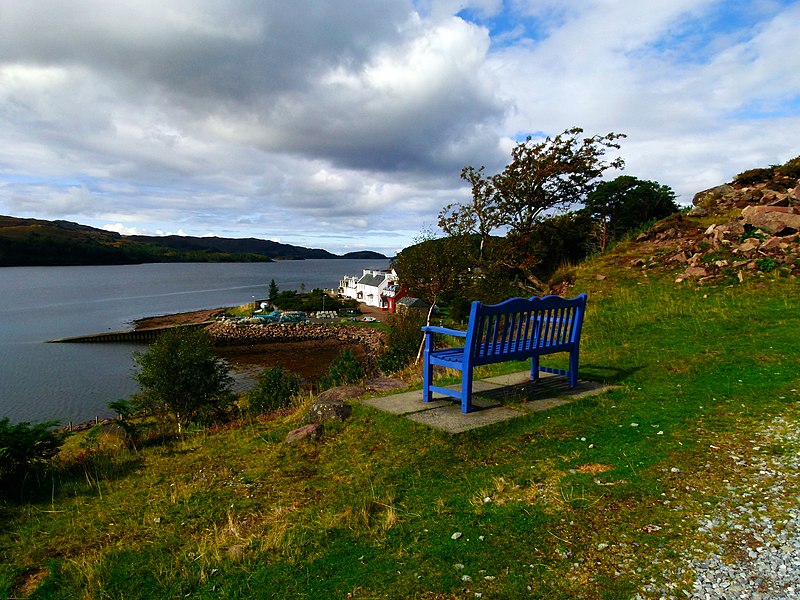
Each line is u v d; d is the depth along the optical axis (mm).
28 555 3883
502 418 6160
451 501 4336
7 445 5488
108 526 4352
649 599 2887
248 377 43812
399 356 20516
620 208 44094
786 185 20562
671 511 3879
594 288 15930
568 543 3539
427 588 3111
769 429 5375
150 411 14070
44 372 45844
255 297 132875
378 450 5605
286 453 5902
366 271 113875
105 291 146250
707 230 16984
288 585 3244
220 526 4215
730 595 2871
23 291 140125
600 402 6766
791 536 3426
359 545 3703
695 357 8609
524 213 31875
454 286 19172
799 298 11500
